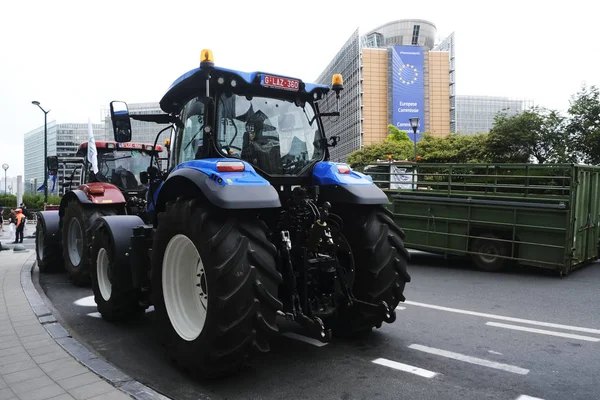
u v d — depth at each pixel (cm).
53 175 962
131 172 901
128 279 522
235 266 333
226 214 355
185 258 402
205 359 348
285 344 453
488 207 880
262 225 365
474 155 3281
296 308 378
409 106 7912
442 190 984
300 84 442
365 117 7862
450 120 8250
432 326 514
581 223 845
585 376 370
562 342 458
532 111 2812
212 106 405
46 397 321
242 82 413
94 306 639
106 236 545
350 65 8256
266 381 364
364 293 430
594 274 843
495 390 344
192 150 436
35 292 675
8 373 366
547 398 330
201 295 393
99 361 393
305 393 342
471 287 738
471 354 423
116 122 493
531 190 898
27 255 1172
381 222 444
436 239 959
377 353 427
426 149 3897
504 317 552
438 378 368
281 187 428
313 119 466
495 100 11225
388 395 337
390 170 1095
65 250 805
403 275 443
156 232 404
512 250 850
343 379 367
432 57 8056
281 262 384
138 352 445
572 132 2456
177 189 412
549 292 695
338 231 425
